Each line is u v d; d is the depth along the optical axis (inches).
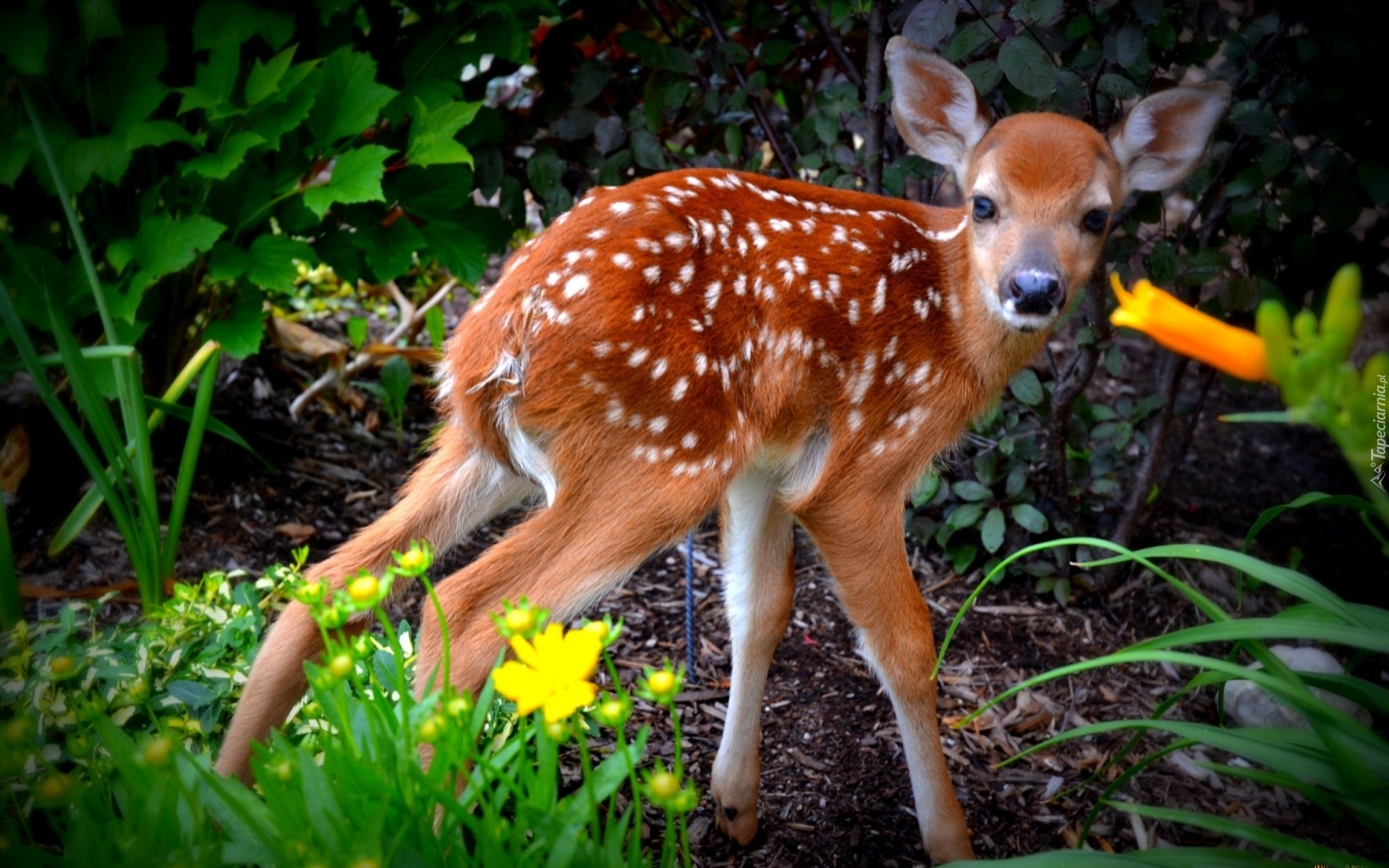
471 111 230.2
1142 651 137.6
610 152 262.2
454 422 180.4
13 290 224.2
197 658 188.4
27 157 216.5
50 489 253.0
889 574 190.4
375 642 193.0
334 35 248.2
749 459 181.5
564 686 120.7
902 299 189.9
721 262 177.5
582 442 170.2
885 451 189.8
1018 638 262.5
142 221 228.8
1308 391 89.7
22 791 160.4
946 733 233.0
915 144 208.2
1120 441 270.7
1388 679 256.1
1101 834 211.5
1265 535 313.1
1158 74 269.4
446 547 179.8
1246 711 238.1
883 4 249.1
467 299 375.9
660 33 291.6
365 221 253.6
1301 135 242.5
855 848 203.0
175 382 237.5
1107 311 252.1
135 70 226.5
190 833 133.9
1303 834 213.3
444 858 134.0
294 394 306.3
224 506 264.5
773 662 249.1
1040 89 212.8
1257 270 258.1
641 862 130.3
